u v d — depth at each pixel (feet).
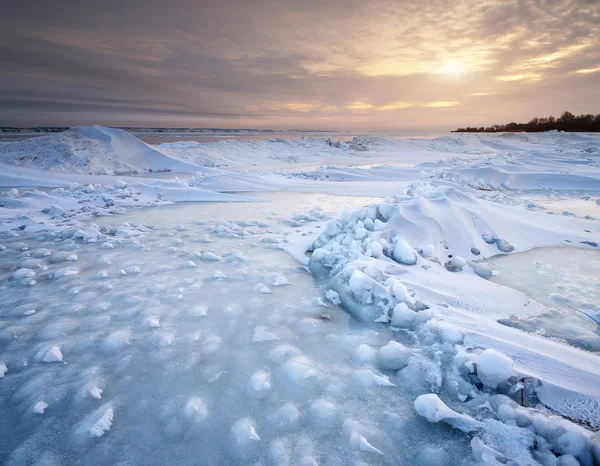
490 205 18.58
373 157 84.99
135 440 5.43
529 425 5.55
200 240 16.70
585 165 41.96
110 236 17.51
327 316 9.43
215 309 9.70
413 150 104.37
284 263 13.55
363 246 12.98
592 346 7.83
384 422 5.78
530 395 6.28
